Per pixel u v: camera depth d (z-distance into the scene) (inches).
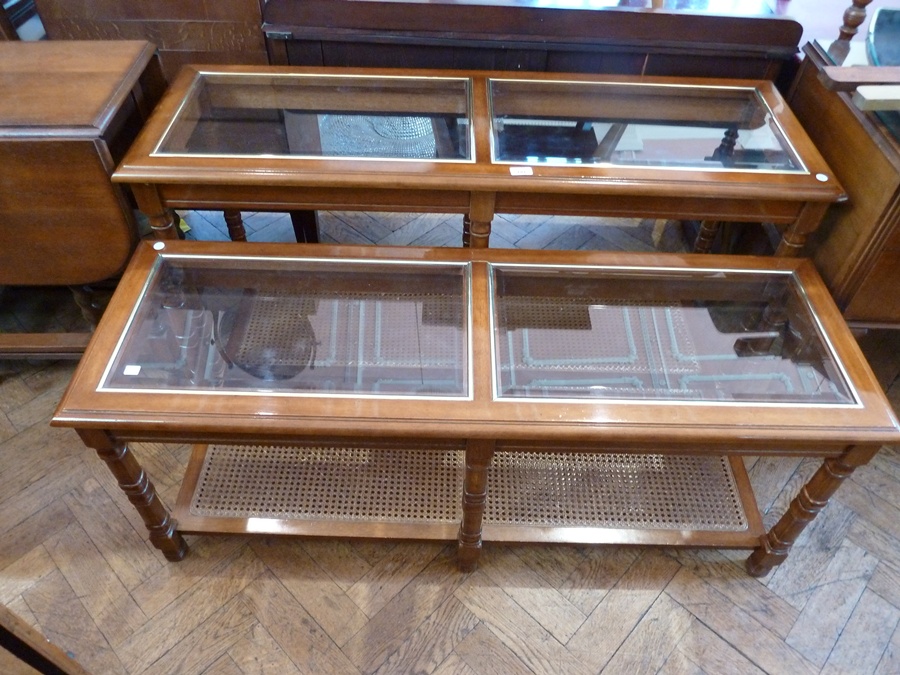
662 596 56.6
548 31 65.3
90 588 56.0
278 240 88.0
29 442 66.1
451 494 59.9
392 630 54.1
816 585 57.3
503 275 54.2
